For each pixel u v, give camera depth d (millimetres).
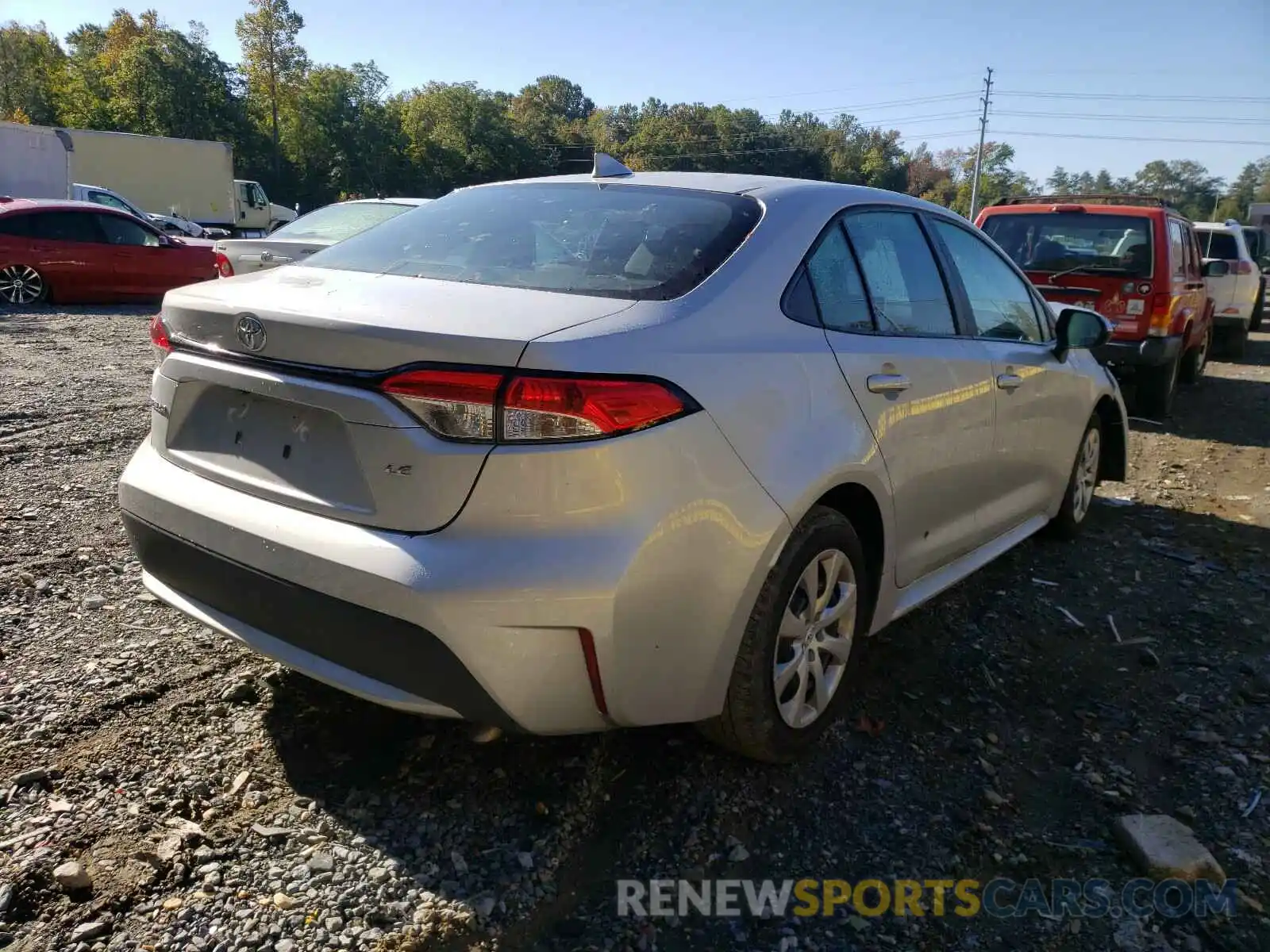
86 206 13516
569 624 2201
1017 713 3289
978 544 3938
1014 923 2322
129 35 78438
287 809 2576
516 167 93250
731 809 2689
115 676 3154
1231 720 3270
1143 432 8359
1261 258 20094
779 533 2543
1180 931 2305
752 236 2867
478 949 2162
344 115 76500
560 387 2168
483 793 2693
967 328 3729
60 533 4383
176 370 2725
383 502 2273
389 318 2307
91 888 2240
